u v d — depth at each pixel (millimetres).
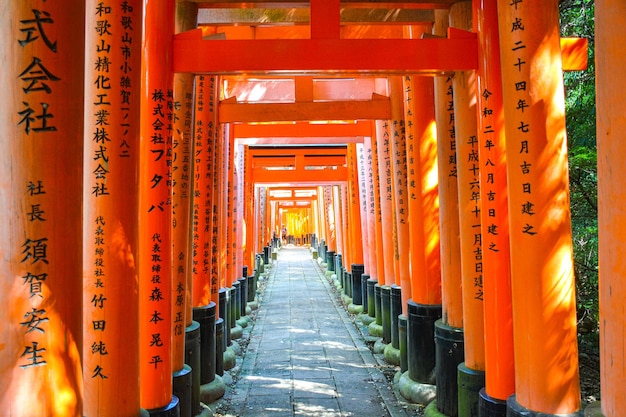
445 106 5688
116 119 3822
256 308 13992
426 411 5633
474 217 4914
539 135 3631
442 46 4602
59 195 2477
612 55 2791
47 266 2434
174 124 5406
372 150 10492
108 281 3785
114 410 3758
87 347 3770
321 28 4656
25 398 2375
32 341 2393
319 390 6980
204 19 6754
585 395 5980
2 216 2402
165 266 4645
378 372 7781
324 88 10039
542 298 3566
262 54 4648
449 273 5590
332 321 12062
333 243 22031
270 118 8375
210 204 7043
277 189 27578
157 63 4652
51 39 2449
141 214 4625
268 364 8312
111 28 3832
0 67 2406
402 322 7094
